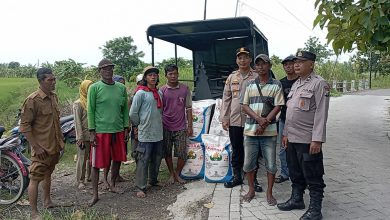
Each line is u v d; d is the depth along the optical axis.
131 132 5.80
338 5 5.61
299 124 4.16
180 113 5.66
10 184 5.36
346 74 32.03
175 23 6.37
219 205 4.65
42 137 4.53
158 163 5.54
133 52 30.22
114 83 5.19
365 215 4.36
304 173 4.21
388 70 34.91
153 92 5.30
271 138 4.62
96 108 5.04
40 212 4.71
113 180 5.48
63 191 5.69
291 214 4.36
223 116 5.34
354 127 11.03
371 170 6.29
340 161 6.92
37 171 4.54
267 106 4.56
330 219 4.25
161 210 4.75
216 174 5.48
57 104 4.78
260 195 4.99
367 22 5.12
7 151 5.14
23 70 42.47
